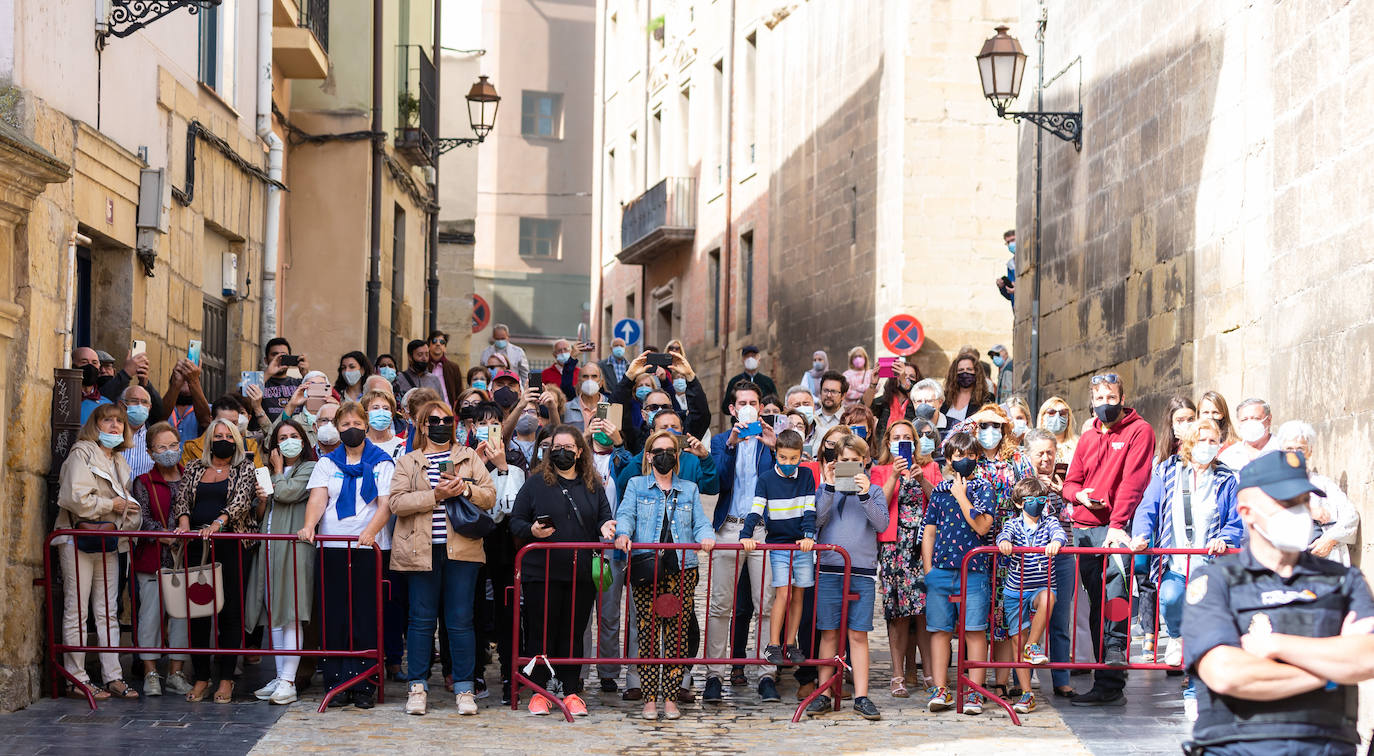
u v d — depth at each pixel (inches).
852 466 362.6
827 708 366.6
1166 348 498.6
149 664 370.6
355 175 741.9
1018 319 671.1
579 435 368.2
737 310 1209.4
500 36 2145.7
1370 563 318.7
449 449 366.3
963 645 361.1
